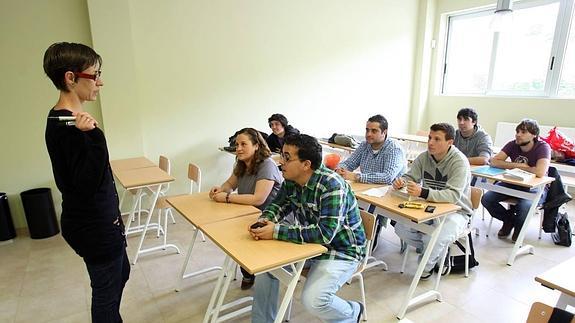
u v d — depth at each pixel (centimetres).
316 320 203
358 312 173
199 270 262
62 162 121
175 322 202
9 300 224
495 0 496
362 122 551
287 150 159
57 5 324
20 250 296
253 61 435
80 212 127
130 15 351
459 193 221
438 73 593
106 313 144
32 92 327
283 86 464
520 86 498
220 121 426
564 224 304
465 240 248
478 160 332
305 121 493
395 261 277
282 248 145
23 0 311
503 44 511
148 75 373
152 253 289
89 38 342
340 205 157
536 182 262
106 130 350
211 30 400
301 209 171
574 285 118
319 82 493
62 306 218
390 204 209
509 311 214
